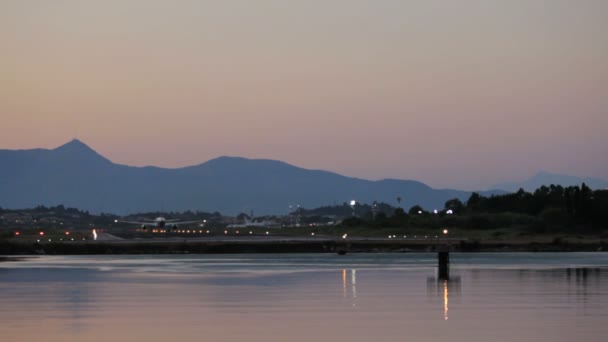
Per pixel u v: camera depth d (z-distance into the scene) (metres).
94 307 83.19
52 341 62.09
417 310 78.75
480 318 72.56
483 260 179.00
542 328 66.56
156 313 77.88
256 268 148.75
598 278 117.62
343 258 192.62
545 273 129.38
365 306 82.38
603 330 65.44
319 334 64.31
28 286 108.56
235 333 65.06
